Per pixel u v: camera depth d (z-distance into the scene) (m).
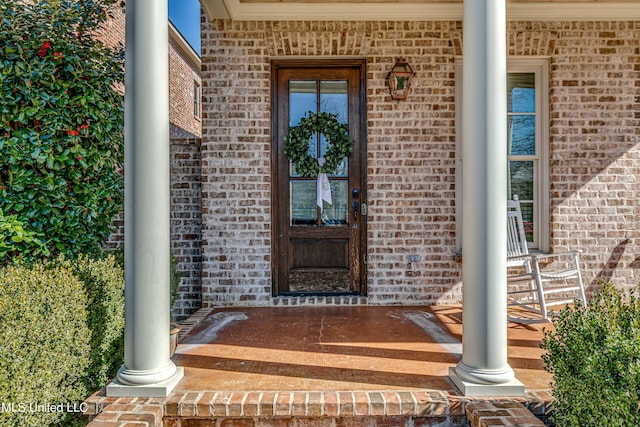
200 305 4.25
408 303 4.12
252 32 4.11
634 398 1.60
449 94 4.12
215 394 2.12
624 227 4.15
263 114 4.14
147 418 1.89
